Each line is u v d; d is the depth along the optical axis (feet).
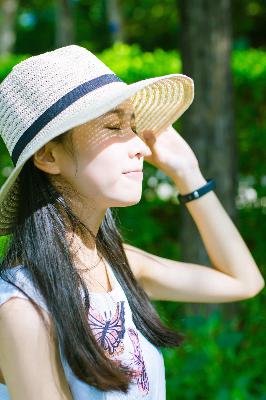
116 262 5.90
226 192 14.53
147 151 5.40
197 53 14.12
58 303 5.02
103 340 5.28
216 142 14.39
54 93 5.15
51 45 68.90
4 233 5.73
